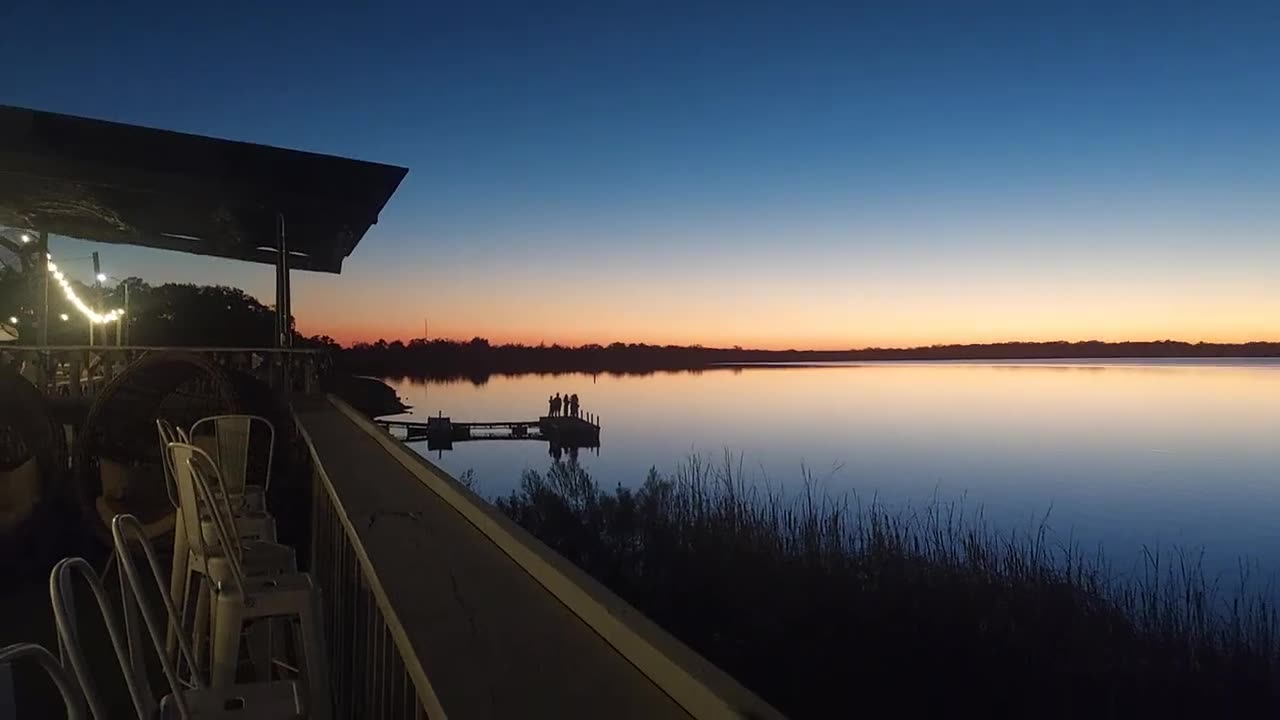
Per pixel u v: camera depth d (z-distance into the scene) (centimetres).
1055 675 891
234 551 282
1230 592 1149
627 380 17088
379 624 248
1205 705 845
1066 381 18762
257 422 619
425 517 315
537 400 9394
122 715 316
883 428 6650
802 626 1019
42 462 539
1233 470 4491
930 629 979
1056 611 1001
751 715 115
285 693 226
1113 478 3969
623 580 1245
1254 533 2500
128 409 610
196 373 638
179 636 227
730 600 1101
